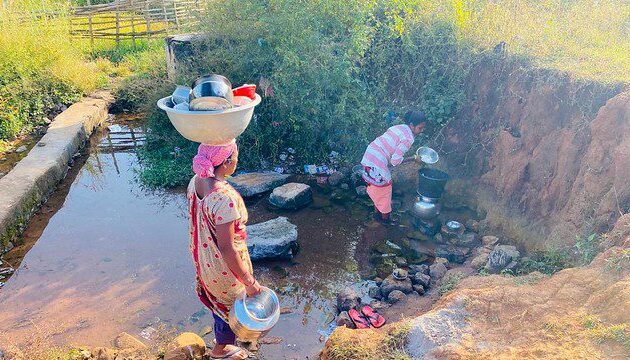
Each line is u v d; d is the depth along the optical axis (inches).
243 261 118.0
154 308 180.5
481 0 288.0
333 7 278.5
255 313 114.1
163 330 169.2
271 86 287.4
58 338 165.2
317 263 208.7
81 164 310.2
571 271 149.6
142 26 591.8
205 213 109.5
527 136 222.8
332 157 294.8
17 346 160.1
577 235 178.2
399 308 177.0
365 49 276.1
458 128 264.5
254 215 244.1
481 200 243.3
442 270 196.7
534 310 131.8
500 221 225.5
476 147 253.6
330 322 174.2
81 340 164.2
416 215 236.8
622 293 125.8
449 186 259.6
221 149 108.3
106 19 601.6
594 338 117.3
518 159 225.1
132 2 547.5
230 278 117.2
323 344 163.3
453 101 263.4
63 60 408.2
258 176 271.0
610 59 224.4
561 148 206.4
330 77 268.8
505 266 187.3
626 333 115.1
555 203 206.5
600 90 196.7
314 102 273.7
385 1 286.7
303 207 251.6
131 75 441.7
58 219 244.2
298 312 179.3
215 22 309.0
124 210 253.6
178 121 103.2
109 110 402.6
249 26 291.7
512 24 270.7
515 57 237.6
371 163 225.3
